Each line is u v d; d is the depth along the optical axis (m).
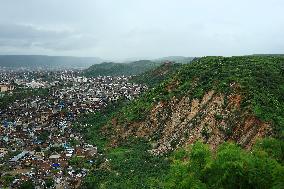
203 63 114.50
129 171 81.62
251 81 88.50
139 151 94.94
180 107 100.44
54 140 122.75
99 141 114.44
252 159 25.08
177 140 91.81
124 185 73.31
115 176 80.19
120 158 92.00
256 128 76.19
